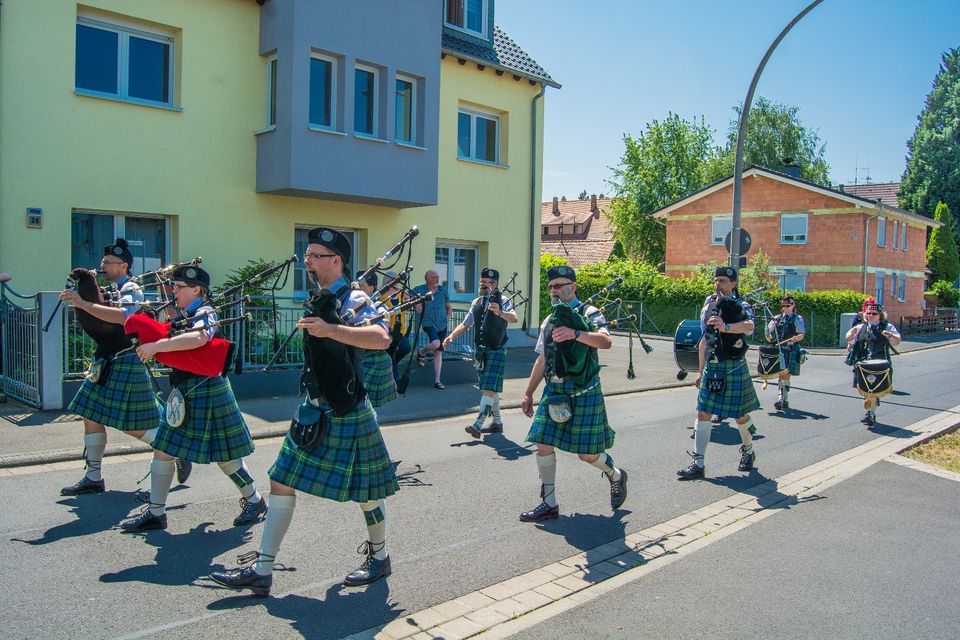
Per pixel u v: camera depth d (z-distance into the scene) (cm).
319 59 1235
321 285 388
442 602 397
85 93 1040
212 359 458
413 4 1312
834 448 821
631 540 503
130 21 1097
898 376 1606
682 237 3312
